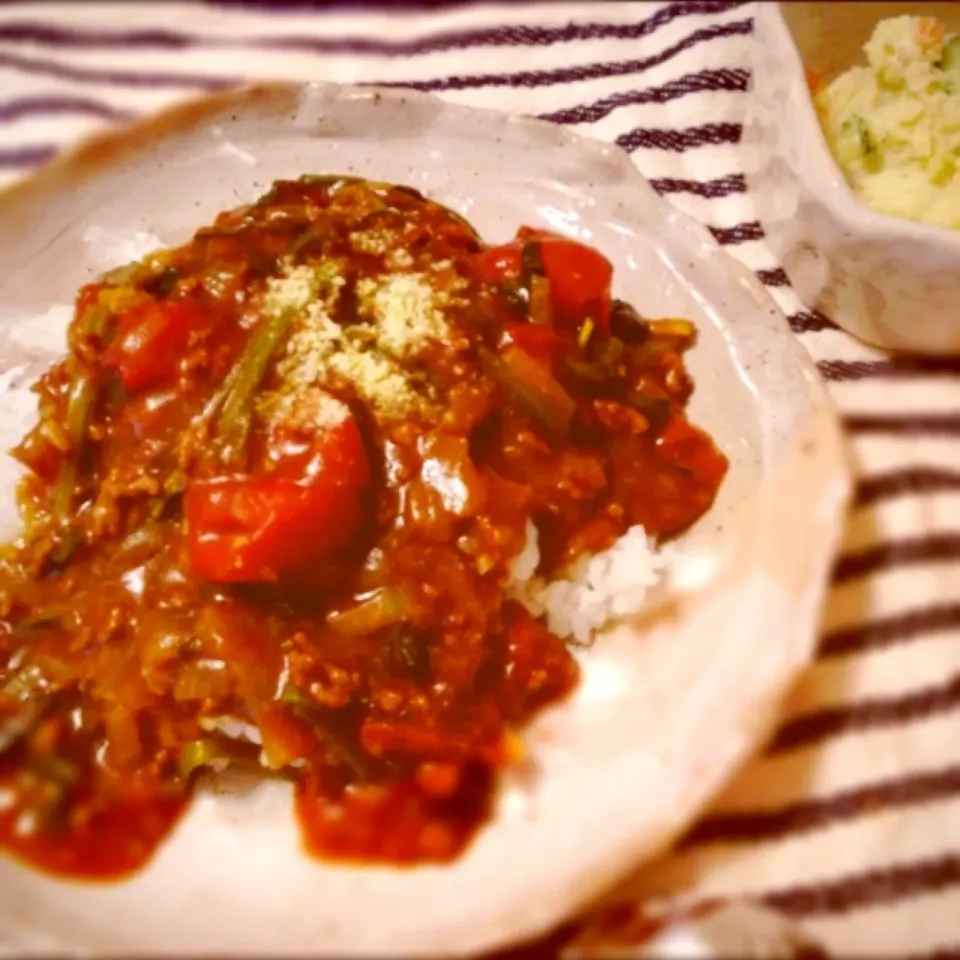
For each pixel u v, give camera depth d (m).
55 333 0.38
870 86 0.41
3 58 0.45
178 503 0.34
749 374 0.37
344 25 0.47
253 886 0.31
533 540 0.35
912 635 0.35
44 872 0.31
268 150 0.41
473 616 0.33
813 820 0.32
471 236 0.38
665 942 0.29
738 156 0.44
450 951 0.29
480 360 0.35
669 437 0.36
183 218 0.40
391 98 0.41
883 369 0.40
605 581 0.35
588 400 0.36
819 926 0.31
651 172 0.43
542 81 0.45
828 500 0.34
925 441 0.38
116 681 0.33
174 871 0.31
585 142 0.40
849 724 0.34
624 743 0.32
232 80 0.45
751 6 0.45
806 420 0.35
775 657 0.32
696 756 0.31
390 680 0.33
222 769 0.34
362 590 0.33
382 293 0.35
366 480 0.33
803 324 0.41
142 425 0.35
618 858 0.30
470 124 0.41
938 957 0.31
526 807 0.32
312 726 0.33
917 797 0.33
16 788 0.33
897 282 0.38
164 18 0.47
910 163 0.39
